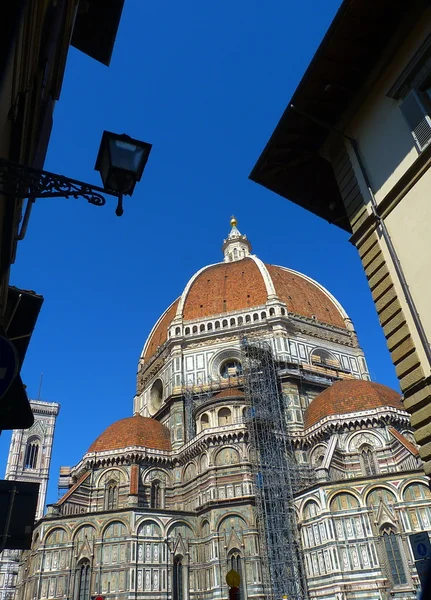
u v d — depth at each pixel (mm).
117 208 10062
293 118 19281
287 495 60250
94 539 59094
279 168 21266
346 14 15992
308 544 54344
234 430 66125
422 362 14266
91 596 55406
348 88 18500
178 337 85688
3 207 11547
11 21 7680
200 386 79562
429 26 15273
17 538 9227
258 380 71438
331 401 67938
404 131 16094
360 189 17844
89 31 18984
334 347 86188
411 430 63969
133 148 10312
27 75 10594
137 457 70750
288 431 68688
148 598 55438
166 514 61812
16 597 64875
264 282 90625
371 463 61250
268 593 53906
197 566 59906
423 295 14492
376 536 50438
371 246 16906
